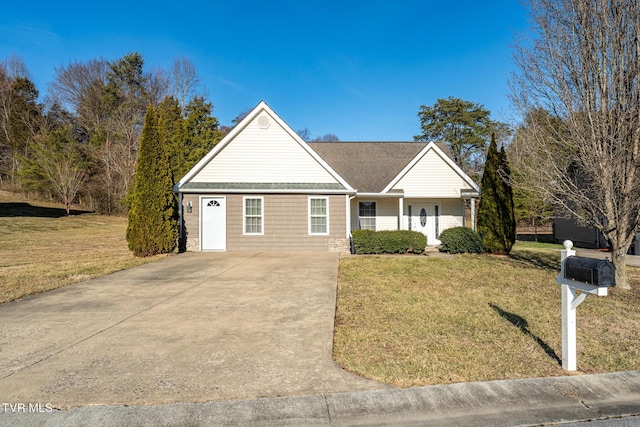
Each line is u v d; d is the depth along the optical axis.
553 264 12.14
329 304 7.11
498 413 3.38
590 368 4.26
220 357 4.60
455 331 5.50
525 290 8.27
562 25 8.50
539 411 3.41
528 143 9.43
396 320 6.07
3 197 37.38
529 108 9.37
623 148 7.87
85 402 3.53
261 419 3.26
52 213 34.19
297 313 6.52
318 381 3.95
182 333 5.50
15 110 42.31
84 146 38.75
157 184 14.51
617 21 7.79
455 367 4.28
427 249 17.00
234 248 15.98
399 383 3.91
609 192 8.18
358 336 5.32
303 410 3.40
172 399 3.58
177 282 9.30
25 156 40.72
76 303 7.30
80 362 4.46
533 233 30.52
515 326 5.71
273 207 16.09
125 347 4.94
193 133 29.16
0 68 45.19
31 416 3.28
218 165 16.22
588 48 8.08
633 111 7.68
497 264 12.10
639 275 10.33
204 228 15.95
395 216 18.20
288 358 4.56
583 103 8.26
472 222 18.12
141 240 14.17
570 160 8.91
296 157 16.33
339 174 17.61
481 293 7.96
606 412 3.42
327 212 16.12
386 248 14.98
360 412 3.38
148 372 4.18
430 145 17.56
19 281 9.38
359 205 18.14
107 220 34.06
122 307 6.99
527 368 4.26
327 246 16.05
